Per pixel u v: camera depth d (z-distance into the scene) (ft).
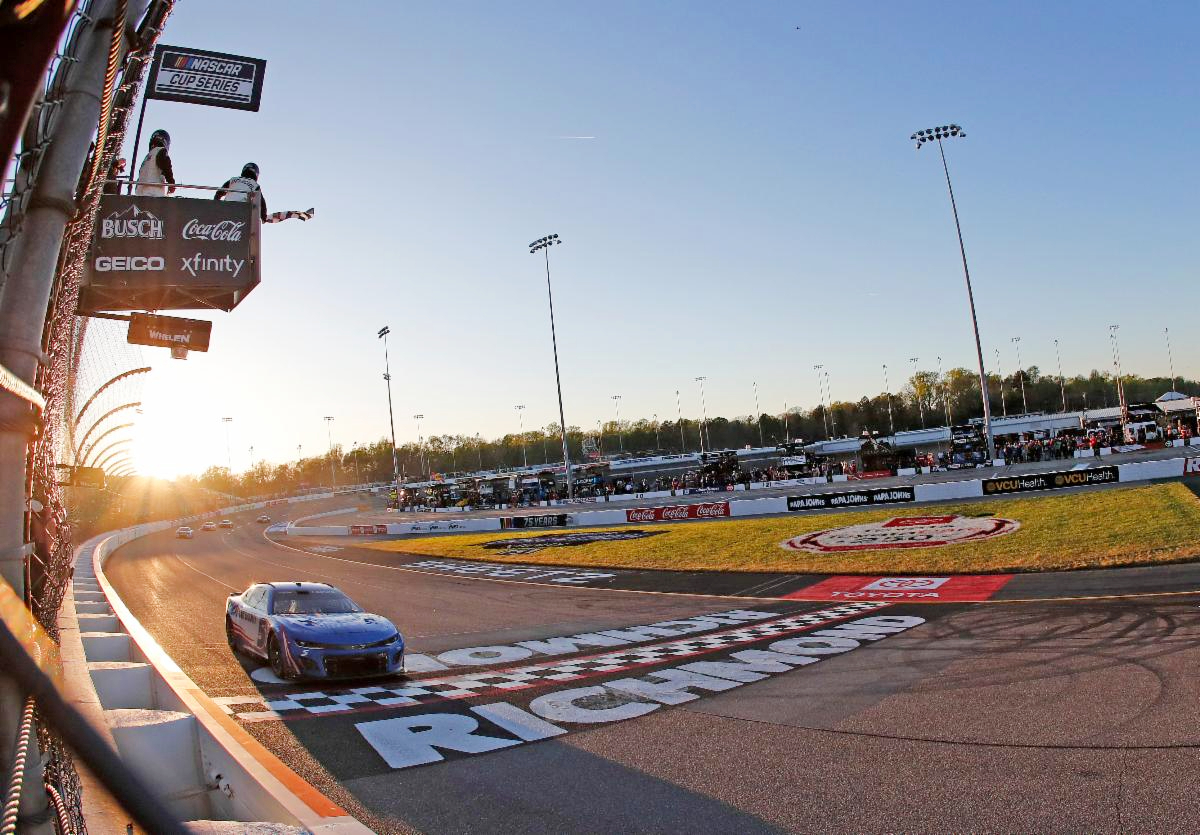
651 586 65.82
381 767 21.63
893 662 32.78
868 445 185.78
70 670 17.31
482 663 37.06
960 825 16.67
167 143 27.50
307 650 32.30
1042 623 38.86
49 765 7.56
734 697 28.48
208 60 22.40
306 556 124.67
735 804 18.37
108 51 8.41
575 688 30.89
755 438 482.69
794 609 49.83
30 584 10.87
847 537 82.07
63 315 11.27
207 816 17.38
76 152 8.46
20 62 3.70
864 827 16.80
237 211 27.73
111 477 80.28
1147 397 448.24
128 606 62.85
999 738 22.18
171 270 26.91
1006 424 254.88
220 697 30.63
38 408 8.37
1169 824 16.20
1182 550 56.34
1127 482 97.45
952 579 57.31
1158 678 27.43
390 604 61.62
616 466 311.27
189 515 295.89
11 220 8.27
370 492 411.54
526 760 22.08
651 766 21.25
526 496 222.89
